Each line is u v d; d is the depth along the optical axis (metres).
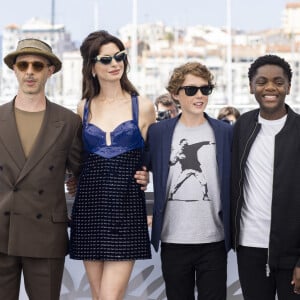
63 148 4.19
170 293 4.31
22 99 4.18
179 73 4.27
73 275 4.81
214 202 4.22
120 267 4.20
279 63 4.09
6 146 4.12
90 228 4.21
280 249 3.98
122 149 4.23
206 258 4.22
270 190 4.02
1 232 4.11
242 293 4.39
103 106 4.36
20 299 4.82
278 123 4.07
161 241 4.30
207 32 66.62
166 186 4.23
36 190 4.10
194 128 4.27
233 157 4.16
